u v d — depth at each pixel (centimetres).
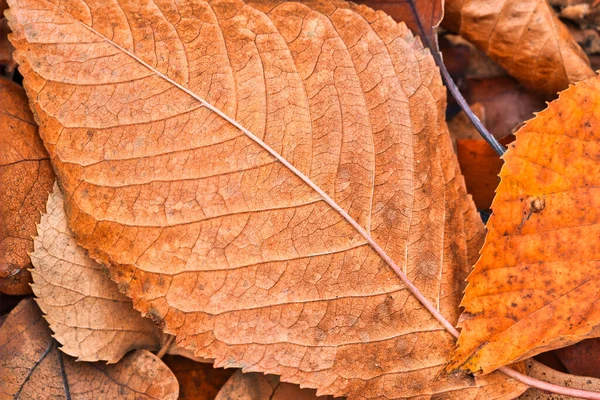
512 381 23
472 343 23
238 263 23
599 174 23
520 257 23
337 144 23
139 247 23
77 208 23
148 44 23
